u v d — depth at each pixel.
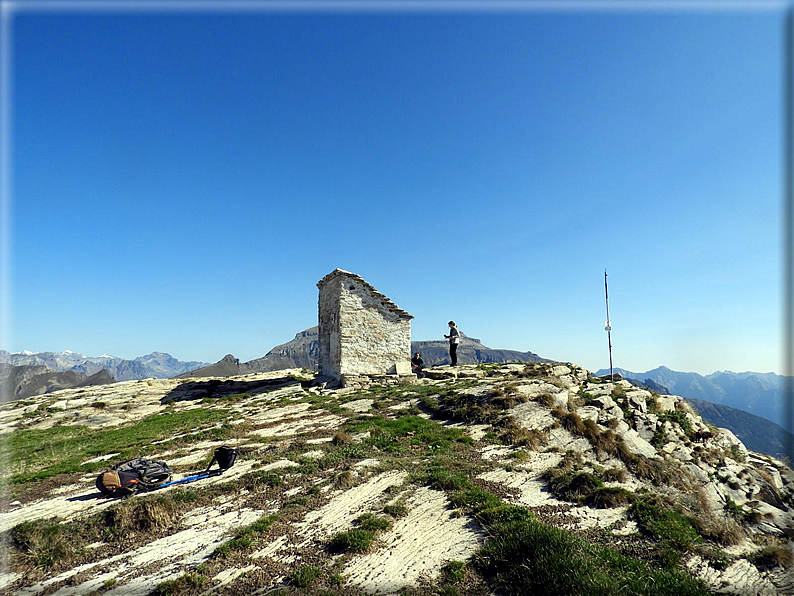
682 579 7.83
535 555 7.89
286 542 8.97
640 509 10.63
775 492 22.08
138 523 9.59
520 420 18.19
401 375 28.64
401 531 9.45
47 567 8.16
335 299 29.88
